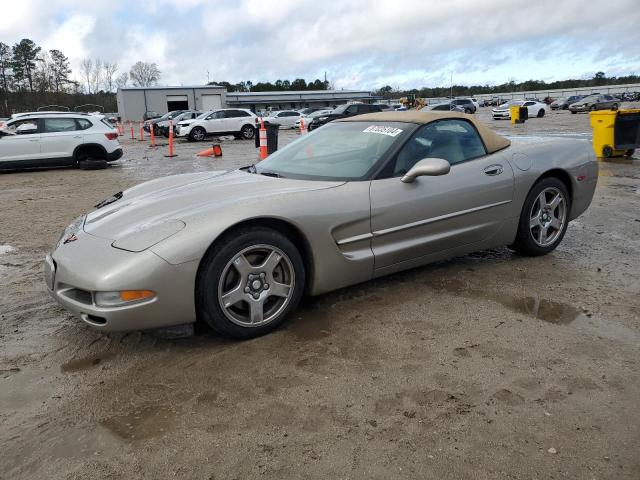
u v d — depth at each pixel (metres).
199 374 2.67
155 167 13.18
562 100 57.56
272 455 2.06
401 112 4.12
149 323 2.72
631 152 11.15
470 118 4.07
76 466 2.03
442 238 3.69
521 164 4.11
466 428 2.20
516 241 4.29
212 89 62.81
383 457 2.03
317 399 2.43
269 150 8.89
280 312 3.08
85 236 3.01
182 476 1.96
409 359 2.77
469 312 3.34
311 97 77.69
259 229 2.95
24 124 12.77
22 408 2.42
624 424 2.21
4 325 3.34
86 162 12.86
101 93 77.62
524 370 2.64
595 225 5.54
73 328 3.27
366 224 3.33
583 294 3.60
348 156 3.71
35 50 77.88
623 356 2.76
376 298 3.58
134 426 2.27
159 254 2.68
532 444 2.09
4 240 5.62
